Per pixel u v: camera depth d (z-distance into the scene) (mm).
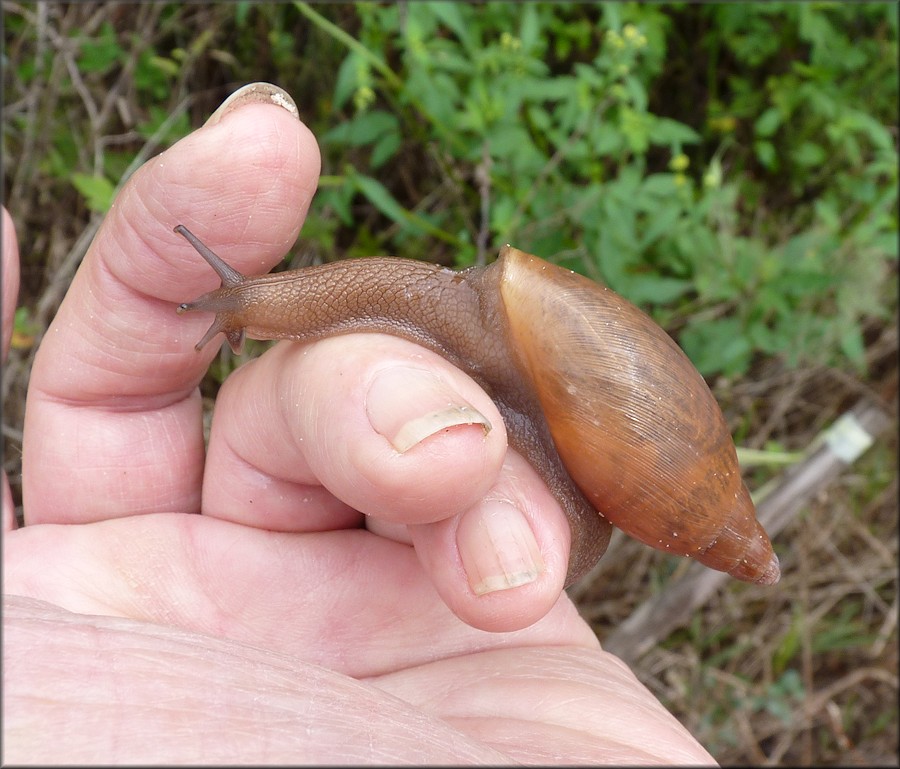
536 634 103
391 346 86
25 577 100
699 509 95
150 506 113
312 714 63
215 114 99
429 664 99
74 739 54
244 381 106
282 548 105
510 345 101
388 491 78
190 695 60
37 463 111
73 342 107
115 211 102
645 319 97
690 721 184
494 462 78
